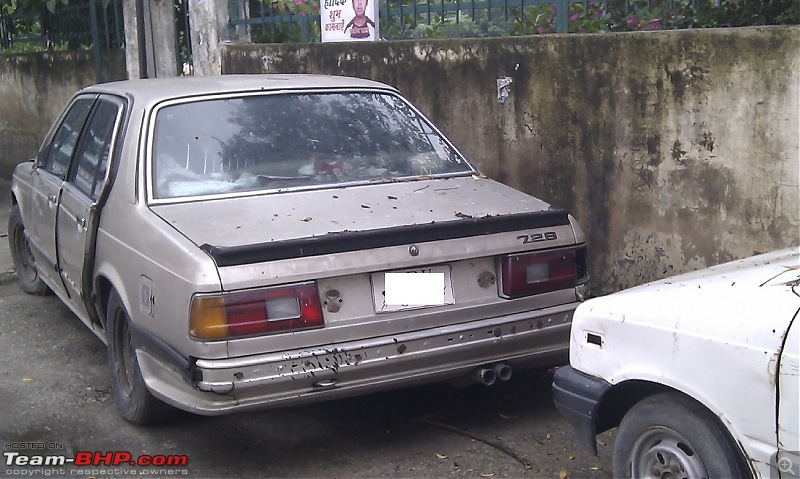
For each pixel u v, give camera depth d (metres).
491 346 3.98
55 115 11.34
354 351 3.73
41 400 4.86
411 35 7.32
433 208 4.27
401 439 4.36
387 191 4.50
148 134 4.50
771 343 2.67
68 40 11.13
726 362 2.79
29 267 6.85
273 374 3.62
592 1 6.34
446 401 4.80
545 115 6.06
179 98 4.69
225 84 4.88
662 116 5.42
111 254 4.39
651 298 3.14
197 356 3.60
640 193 5.62
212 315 3.57
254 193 4.36
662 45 5.35
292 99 4.86
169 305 3.75
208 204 4.25
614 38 5.58
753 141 5.01
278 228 3.92
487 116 6.44
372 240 3.78
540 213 4.17
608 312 3.24
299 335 3.65
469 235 3.97
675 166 5.41
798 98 4.79
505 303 4.02
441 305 3.89
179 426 4.51
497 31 6.85
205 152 4.50
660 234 5.55
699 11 5.88
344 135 4.78
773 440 2.67
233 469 4.07
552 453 4.17
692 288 3.11
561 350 4.18
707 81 5.17
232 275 3.60
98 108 5.26
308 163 4.58
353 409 4.71
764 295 2.81
